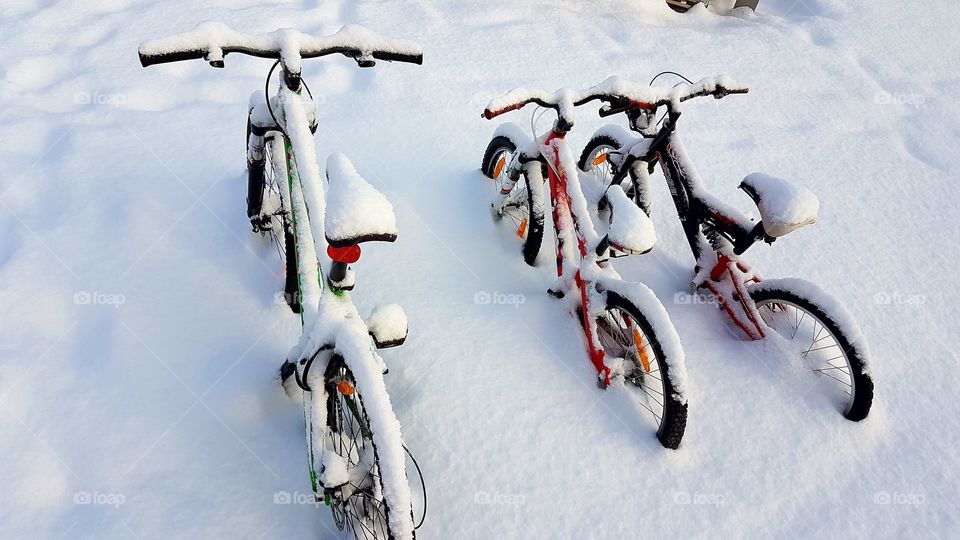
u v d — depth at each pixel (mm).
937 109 4309
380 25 4395
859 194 3535
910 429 2365
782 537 1985
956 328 2807
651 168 2934
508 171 2838
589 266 2396
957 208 3502
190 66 3805
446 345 2408
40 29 3961
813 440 2260
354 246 1571
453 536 1872
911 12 5418
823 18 5289
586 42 4578
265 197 2645
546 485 2023
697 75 4387
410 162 3342
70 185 2893
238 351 2301
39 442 1968
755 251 3125
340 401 1924
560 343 2480
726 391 2391
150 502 1849
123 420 2043
